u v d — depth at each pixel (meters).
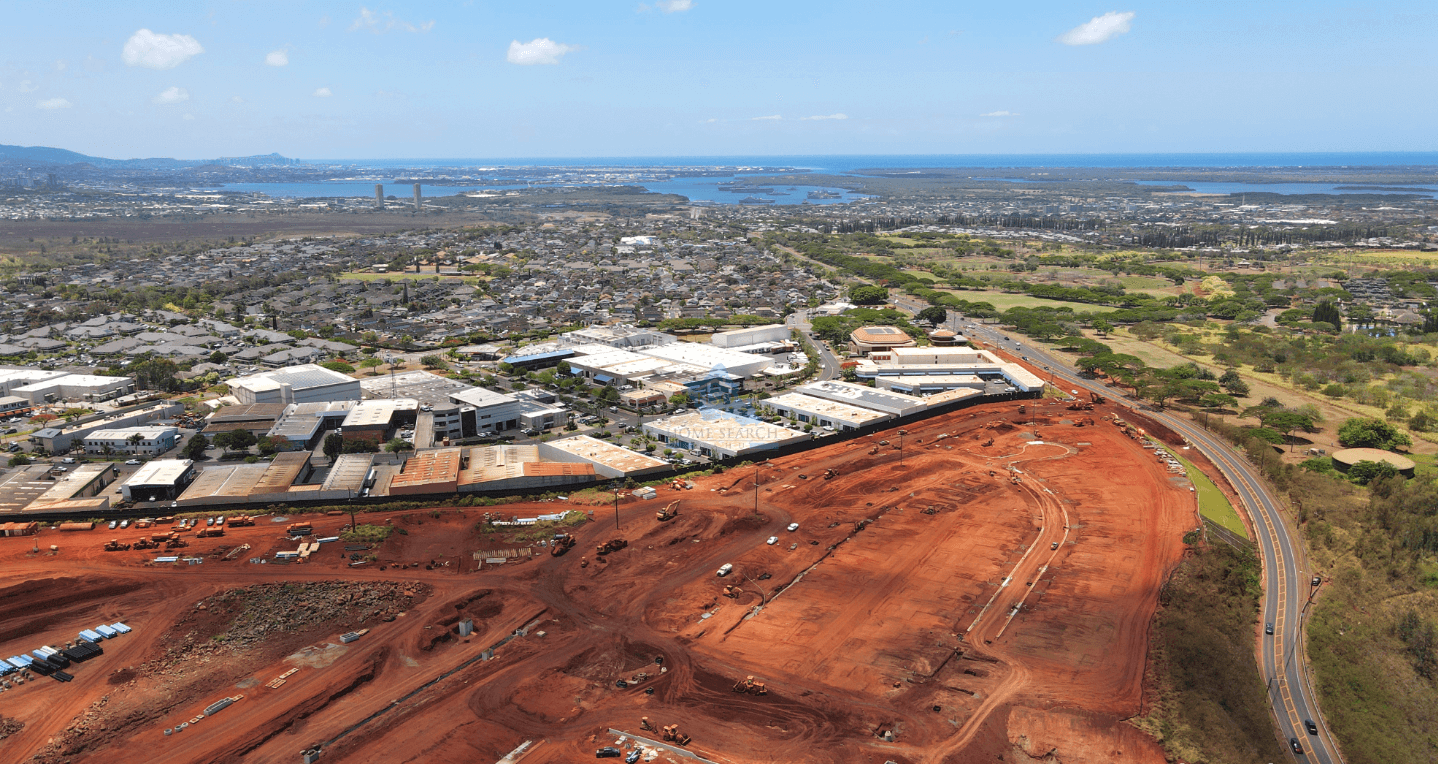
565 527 162.88
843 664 119.12
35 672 115.50
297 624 127.38
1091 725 107.25
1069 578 144.38
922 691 113.38
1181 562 150.38
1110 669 118.81
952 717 108.19
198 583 139.75
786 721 106.62
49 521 164.88
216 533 158.00
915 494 182.12
